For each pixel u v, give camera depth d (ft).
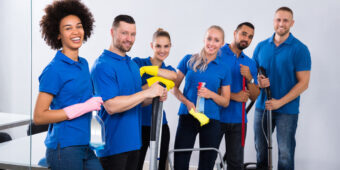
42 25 4.90
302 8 10.21
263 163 9.49
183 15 11.32
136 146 5.83
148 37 11.69
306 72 8.91
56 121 4.40
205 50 7.79
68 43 4.70
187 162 7.79
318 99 10.22
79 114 4.50
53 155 4.52
